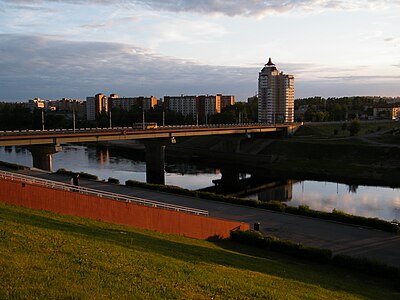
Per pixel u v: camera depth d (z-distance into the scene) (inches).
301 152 5039.4
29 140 3046.3
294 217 1723.7
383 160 4274.1
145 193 2048.5
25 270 565.6
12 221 828.6
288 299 692.1
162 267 721.6
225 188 3526.1
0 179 1005.2
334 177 3964.1
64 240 760.3
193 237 1376.7
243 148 5620.1
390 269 1085.1
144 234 1111.6
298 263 1173.7
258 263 1024.2
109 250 761.0
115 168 4345.5
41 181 1253.7
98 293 538.3
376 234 1514.5
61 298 500.4
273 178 4001.0
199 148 5797.2
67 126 7864.2
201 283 675.4
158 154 4170.8
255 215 1740.9
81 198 1136.8
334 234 1508.4
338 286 920.3
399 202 2869.1
